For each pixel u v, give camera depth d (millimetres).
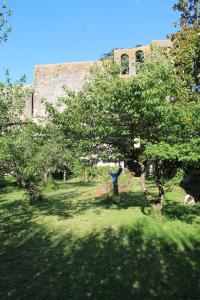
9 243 13945
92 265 11031
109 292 9086
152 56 16078
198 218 16078
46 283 9781
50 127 26078
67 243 13547
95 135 16297
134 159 16375
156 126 15031
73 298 8789
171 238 13195
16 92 15492
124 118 15109
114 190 22844
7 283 9867
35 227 16484
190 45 23906
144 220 15508
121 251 12227
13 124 15797
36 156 27438
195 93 19656
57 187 31016
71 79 47406
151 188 26359
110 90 14258
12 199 25969
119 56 41875
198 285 9359
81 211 19750
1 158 14742
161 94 14031
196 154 13281
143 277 9969
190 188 24406
